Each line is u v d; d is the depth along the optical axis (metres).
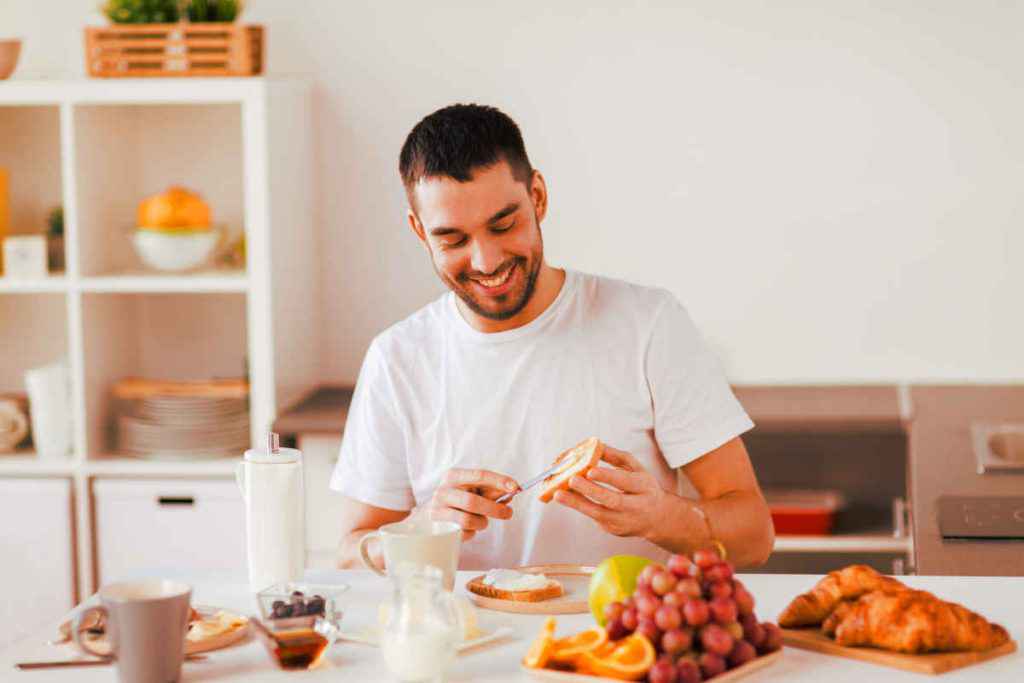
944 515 2.39
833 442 3.58
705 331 3.64
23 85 3.28
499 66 3.60
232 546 3.35
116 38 3.26
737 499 2.01
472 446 2.12
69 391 3.47
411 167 1.90
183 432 3.37
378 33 3.62
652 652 1.38
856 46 3.52
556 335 2.10
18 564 3.40
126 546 3.37
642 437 2.11
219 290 3.32
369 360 2.19
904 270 3.57
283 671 1.48
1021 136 3.51
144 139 3.68
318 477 3.27
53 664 1.49
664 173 3.60
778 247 3.60
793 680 1.41
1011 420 3.19
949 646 1.46
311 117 3.64
